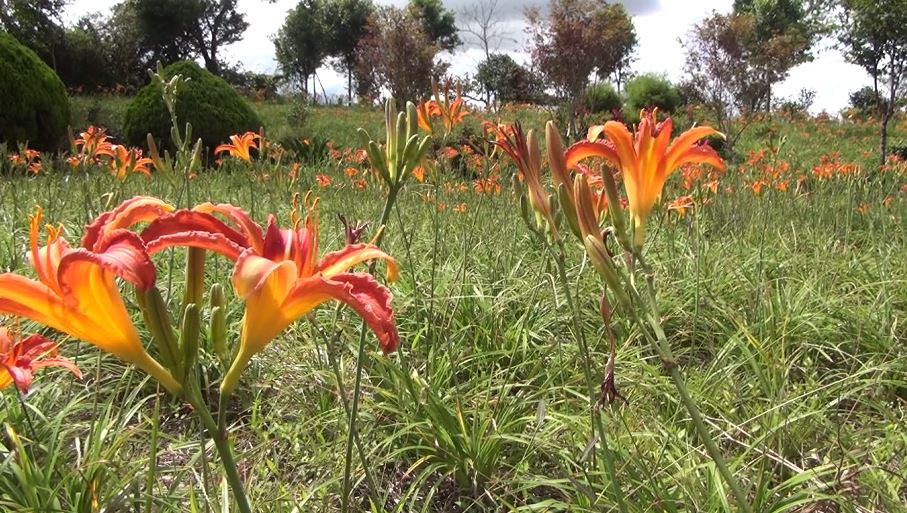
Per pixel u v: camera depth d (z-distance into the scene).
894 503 2.39
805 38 19.67
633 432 2.91
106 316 1.16
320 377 3.38
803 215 7.20
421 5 44.78
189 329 1.17
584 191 1.63
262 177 6.76
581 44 17.86
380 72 21.00
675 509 2.29
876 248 5.86
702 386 3.34
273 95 35.66
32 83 12.45
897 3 13.88
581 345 2.04
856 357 3.69
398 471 2.96
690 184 6.15
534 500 2.78
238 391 3.48
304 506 2.57
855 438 3.00
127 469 2.66
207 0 40.16
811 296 4.42
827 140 20.67
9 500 2.37
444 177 6.40
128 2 37.94
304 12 44.34
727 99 19.98
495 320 3.96
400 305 4.15
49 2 29.73
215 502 2.40
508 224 5.86
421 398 3.03
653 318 1.60
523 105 20.70
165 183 7.30
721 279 4.79
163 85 3.30
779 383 3.42
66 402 3.19
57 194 5.66
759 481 2.39
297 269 1.27
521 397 3.27
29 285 1.13
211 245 1.20
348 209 6.48
